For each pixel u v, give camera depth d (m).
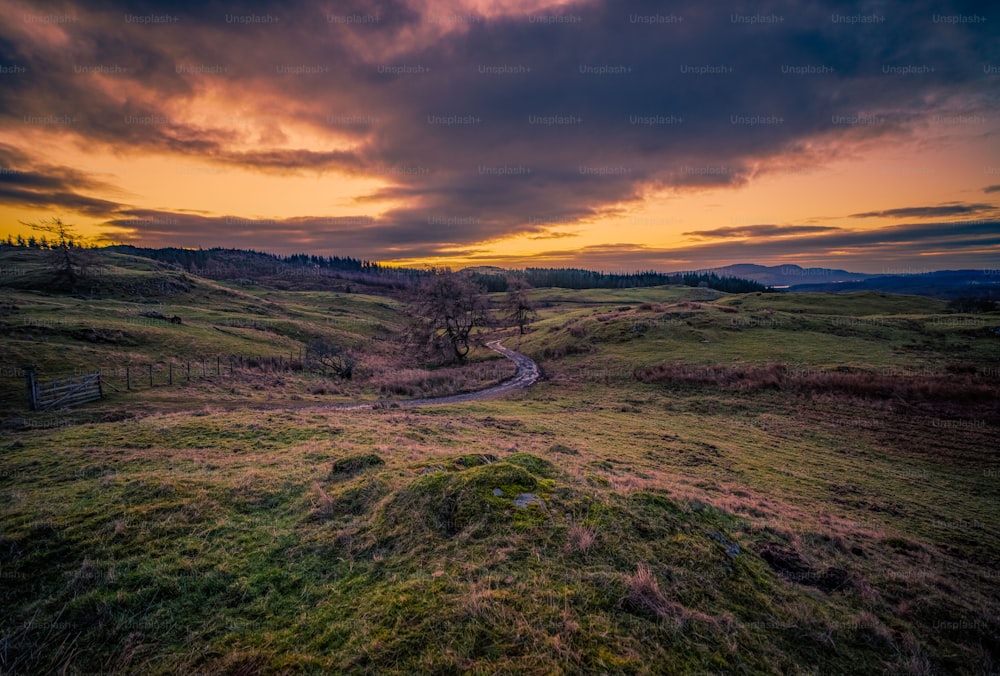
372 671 4.24
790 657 5.12
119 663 4.50
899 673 5.33
